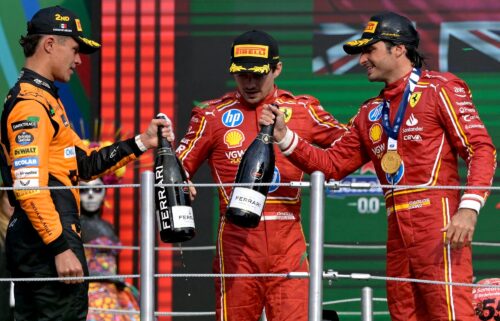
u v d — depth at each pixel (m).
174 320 24.88
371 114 16.50
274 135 16.59
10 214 21.16
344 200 24.94
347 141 16.84
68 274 15.58
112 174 23.86
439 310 15.50
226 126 17.50
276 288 17.05
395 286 15.95
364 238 24.88
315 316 15.30
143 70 25.12
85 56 25.16
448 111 15.66
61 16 16.30
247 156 16.38
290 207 17.27
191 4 25.11
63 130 16.11
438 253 15.52
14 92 15.90
